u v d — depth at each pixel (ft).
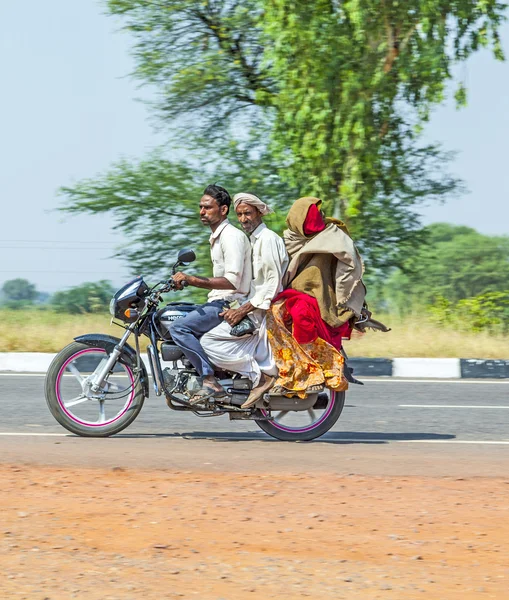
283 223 61.11
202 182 68.33
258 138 67.62
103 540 16.02
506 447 26.02
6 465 21.49
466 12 53.16
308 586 13.91
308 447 25.05
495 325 55.06
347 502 18.78
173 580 14.03
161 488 19.56
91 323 52.90
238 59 64.75
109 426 25.77
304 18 53.52
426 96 54.44
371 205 65.10
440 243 126.93
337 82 54.29
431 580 14.33
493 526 17.34
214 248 24.90
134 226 68.44
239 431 27.66
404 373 43.57
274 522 17.29
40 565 14.57
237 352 24.56
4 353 43.52
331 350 25.02
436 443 26.45
